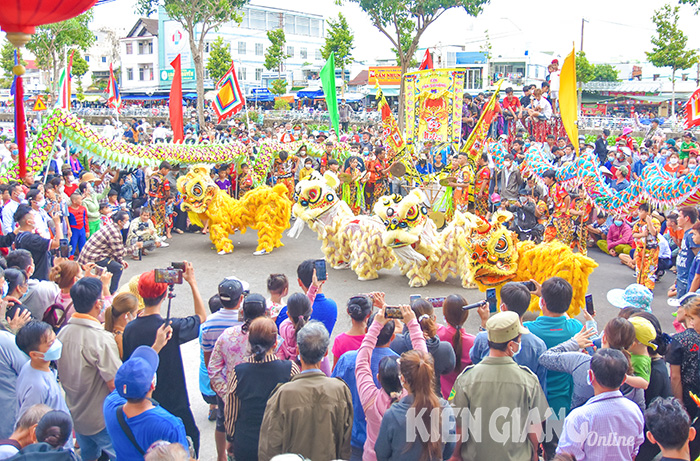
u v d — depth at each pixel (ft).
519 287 17.74
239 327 16.38
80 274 21.11
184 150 50.24
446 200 48.06
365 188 51.13
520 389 13.29
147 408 13.16
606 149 60.70
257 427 14.19
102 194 41.60
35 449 11.86
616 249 40.98
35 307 21.38
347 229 36.94
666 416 11.59
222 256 41.81
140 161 47.93
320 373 13.44
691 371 16.20
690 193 36.58
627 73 230.48
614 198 41.34
